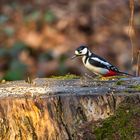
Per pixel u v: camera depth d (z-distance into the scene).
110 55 17.66
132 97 8.48
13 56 18.00
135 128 8.39
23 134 8.54
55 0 20.47
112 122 8.42
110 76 10.80
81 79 9.95
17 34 19.17
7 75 16.83
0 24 19.72
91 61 11.25
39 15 19.83
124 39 18.38
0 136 8.57
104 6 19.75
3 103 8.51
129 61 17.25
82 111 8.43
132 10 12.52
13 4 20.86
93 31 18.86
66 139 8.43
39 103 8.43
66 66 17.02
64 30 19.00
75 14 19.56
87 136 8.41
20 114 8.51
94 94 8.51
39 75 16.98
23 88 9.26
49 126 8.45
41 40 18.59
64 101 8.41
